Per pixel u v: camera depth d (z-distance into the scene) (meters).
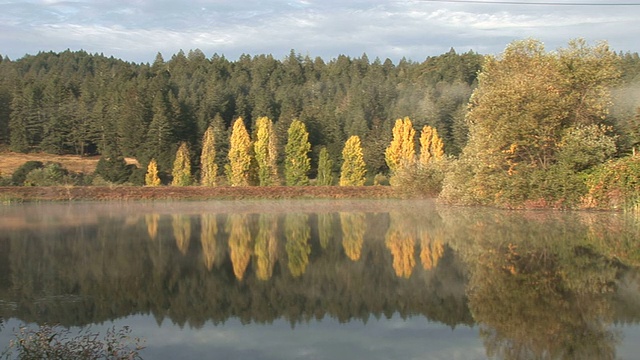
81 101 79.44
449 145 70.19
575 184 28.09
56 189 44.34
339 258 15.98
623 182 26.94
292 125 61.47
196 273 14.05
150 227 24.47
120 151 72.88
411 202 42.00
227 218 29.22
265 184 60.03
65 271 14.37
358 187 48.53
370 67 115.75
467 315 9.88
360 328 9.33
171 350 8.25
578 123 29.52
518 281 12.31
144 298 11.56
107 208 36.38
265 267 14.77
